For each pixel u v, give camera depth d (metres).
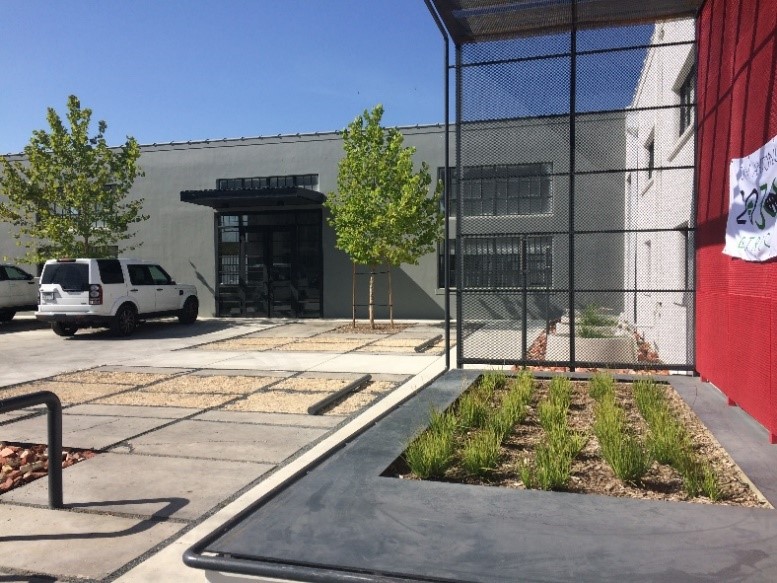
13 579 3.53
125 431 6.66
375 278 20.47
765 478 4.16
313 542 3.30
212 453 5.84
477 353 10.19
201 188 21.91
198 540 3.67
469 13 7.88
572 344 8.55
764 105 5.06
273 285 21.31
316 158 20.83
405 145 19.98
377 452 4.82
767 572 2.90
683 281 9.69
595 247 14.12
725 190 6.39
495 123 8.77
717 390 6.98
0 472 5.39
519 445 5.14
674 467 4.50
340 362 11.40
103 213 18.70
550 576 2.89
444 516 3.62
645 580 2.84
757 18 5.23
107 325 16.28
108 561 3.73
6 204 22.92
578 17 8.00
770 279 4.98
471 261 9.81
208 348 13.86
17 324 20.34
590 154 10.16
